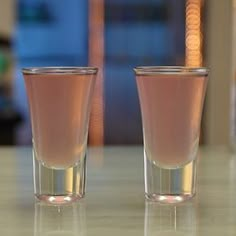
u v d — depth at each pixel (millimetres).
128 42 1825
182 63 1813
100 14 1810
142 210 436
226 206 448
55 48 1813
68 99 430
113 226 396
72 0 1808
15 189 509
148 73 434
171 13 1820
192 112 439
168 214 425
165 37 1831
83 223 403
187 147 446
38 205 450
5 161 660
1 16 1669
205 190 503
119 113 1834
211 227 395
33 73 428
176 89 433
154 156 451
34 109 436
